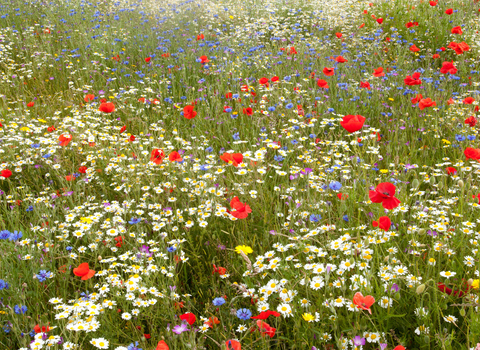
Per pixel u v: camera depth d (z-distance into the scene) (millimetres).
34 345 1754
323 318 1950
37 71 6488
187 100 5395
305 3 10391
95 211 3109
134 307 2223
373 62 6473
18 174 3721
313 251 2217
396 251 2260
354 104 4707
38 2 9984
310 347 1861
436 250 2152
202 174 3602
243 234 2715
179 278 2533
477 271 2023
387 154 3650
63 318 1941
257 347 1933
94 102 5281
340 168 3314
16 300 2160
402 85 5422
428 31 7645
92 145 4004
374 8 9125
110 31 8109
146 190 3297
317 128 4336
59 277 2428
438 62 6613
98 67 6309
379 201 1895
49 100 5543
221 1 10930
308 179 3068
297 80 5762
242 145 4023
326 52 6719
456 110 4293
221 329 2053
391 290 1930
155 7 10438
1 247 2523
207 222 2848
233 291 2293
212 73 5953
